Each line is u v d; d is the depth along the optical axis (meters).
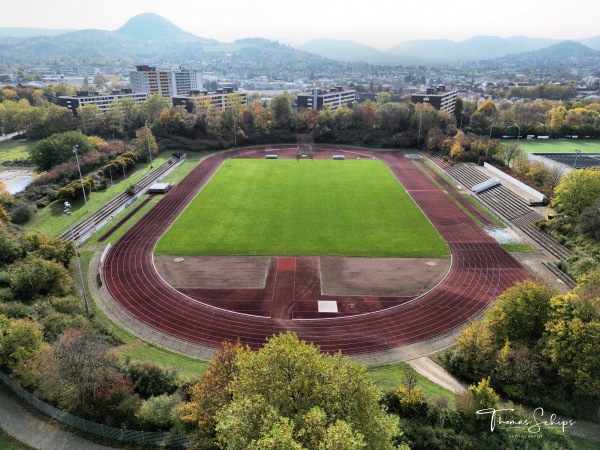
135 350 46.31
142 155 121.44
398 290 58.62
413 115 153.75
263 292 58.16
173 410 33.94
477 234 76.25
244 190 100.50
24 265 52.88
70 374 35.50
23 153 142.25
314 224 80.12
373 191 100.12
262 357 28.91
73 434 33.88
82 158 106.31
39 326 41.84
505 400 38.84
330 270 63.62
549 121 165.62
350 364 29.38
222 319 52.62
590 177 73.19
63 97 196.62
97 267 64.81
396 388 38.19
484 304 55.53
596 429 35.25
